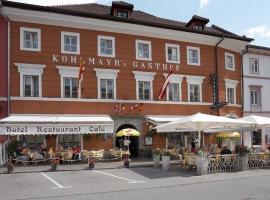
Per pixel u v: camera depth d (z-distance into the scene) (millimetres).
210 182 17453
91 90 30297
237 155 22656
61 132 26578
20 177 20828
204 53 35750
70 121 27625
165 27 32875
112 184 17625
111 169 24312
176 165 26000
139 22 31641
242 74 39219
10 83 27703
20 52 28188
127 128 31094
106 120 28562
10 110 27516
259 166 24047
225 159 22359
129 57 31938
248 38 38312
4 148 26266
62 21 29438
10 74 27766
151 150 31781
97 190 15828
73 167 25094
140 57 32438
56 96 29031
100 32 31016
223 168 22312
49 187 17172
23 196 14891
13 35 28062
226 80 37156
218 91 36188
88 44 30469
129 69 31844
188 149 26625
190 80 34625
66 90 29578
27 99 28047
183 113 33875
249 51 39688
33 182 18875
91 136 30047
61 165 26203
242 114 38844
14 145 26406
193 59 35156
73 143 29562
